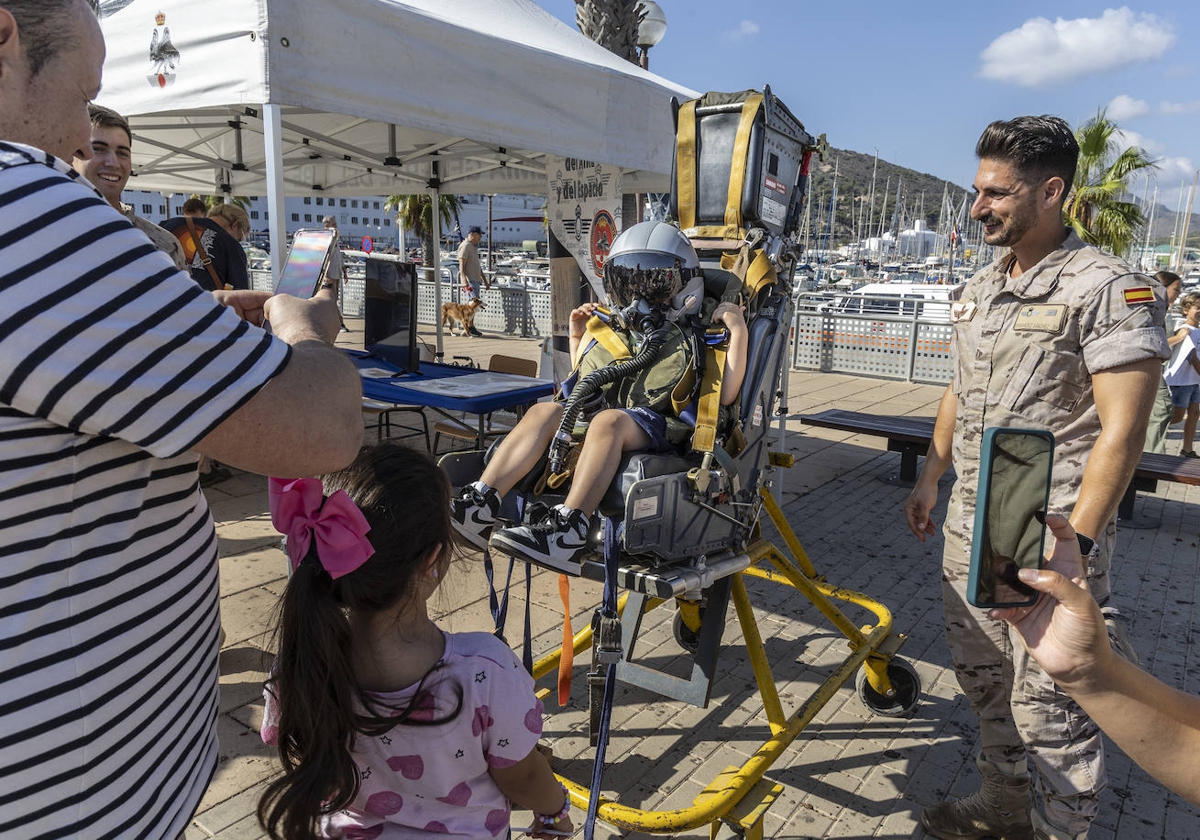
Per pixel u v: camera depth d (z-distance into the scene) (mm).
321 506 1236
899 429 6574
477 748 1355
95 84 1080
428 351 6555
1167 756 969
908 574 4938
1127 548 5555
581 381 2600
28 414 868
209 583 1185
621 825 2240
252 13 3805
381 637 1302
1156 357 1966
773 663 3828
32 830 934
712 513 2543
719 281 3072
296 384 1018
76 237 864
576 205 7359
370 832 1407
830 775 3000
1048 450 966
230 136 9578
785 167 3504
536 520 2375
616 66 6617
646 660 3785
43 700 913
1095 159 21000
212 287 4973
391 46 4352
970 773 3037
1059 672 971
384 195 10797
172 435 925
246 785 2766
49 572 906
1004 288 2318
